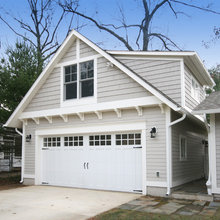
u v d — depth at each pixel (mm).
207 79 13438
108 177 10844
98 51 11055
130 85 10367
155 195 9516
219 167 8742
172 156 9805
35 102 12914
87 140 11625
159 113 9844
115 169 10711
